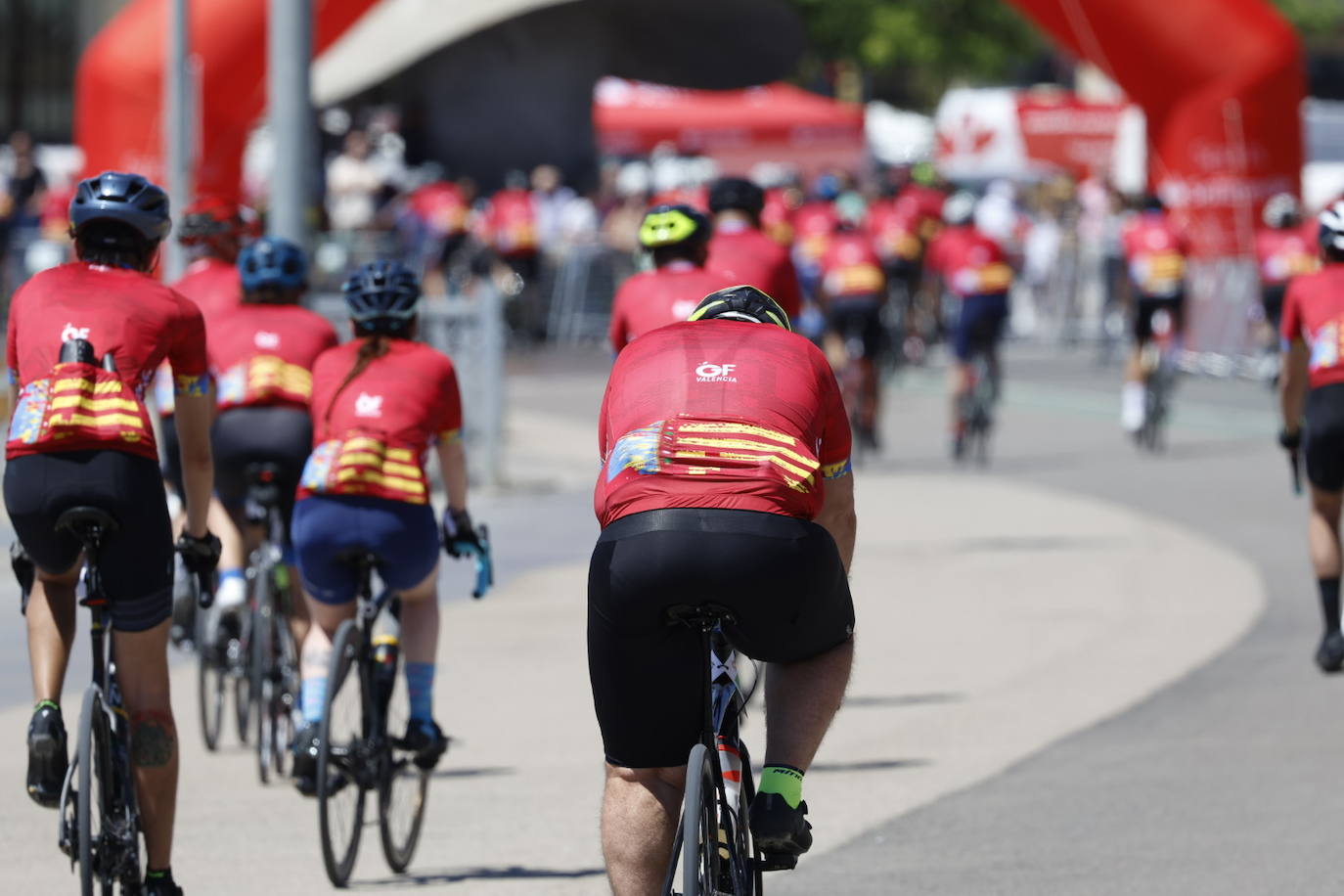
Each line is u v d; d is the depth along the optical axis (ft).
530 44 309.22
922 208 248.52
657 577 44.09
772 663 47.21
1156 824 68.64
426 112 322.75
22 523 52.16
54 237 235.81
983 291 174.40
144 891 54.60
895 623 107.76
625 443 45.88
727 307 49.32
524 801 73.77
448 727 85.61
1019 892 60.95
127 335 52.85
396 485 66.23
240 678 81.51
